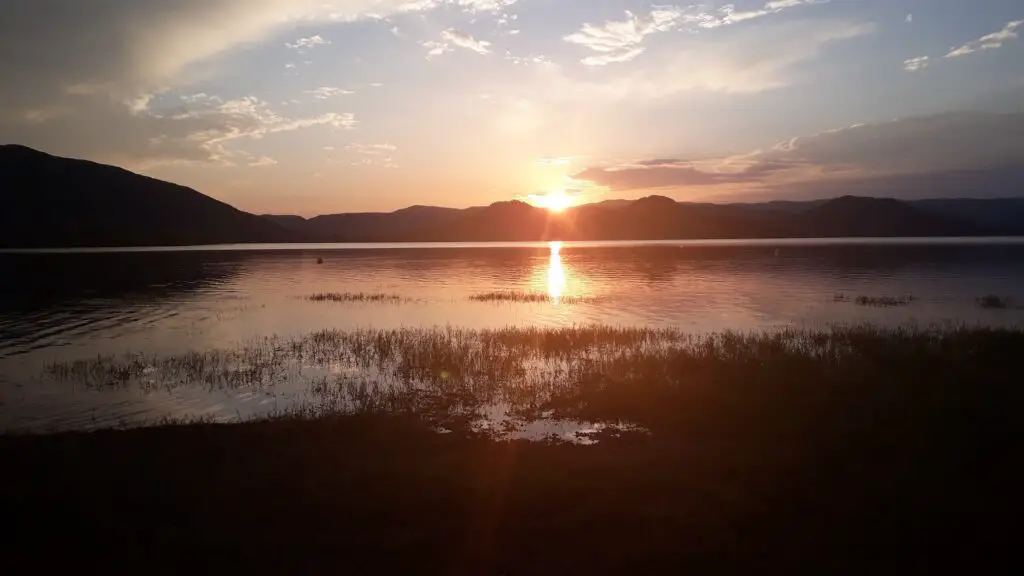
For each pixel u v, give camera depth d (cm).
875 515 812
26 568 686
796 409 1370
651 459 1048
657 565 689
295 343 2489
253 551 723
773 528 777
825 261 8519
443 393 1641
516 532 770
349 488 913
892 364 1831
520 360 2080
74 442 1158
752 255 10675
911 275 5978
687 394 1525
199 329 2953
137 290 5112
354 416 1354
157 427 1269
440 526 787
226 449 1107
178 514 823
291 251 14950
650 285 5356
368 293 4866
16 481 941
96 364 2092
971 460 1018
